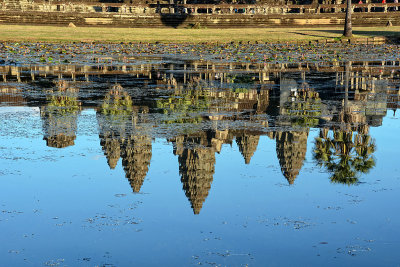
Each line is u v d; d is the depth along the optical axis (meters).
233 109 19.77
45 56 34.69
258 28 59.56
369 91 23.50
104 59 33.84
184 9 62.88
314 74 29.02
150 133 15.92
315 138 15.65
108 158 13.76
